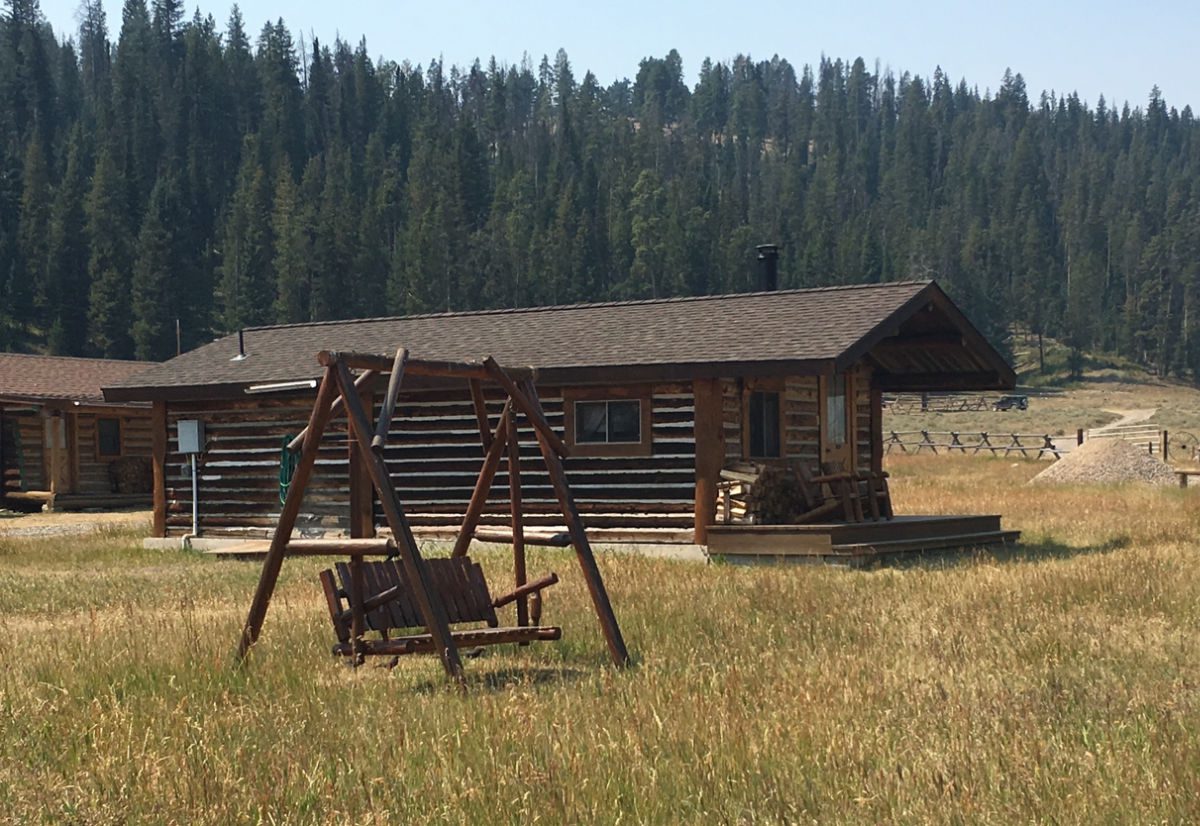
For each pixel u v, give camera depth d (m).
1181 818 6.16
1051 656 10.29
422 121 173.12
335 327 25.70
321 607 13.60
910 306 20.14
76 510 34.88
